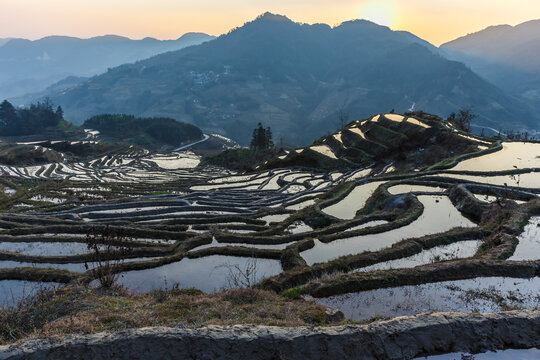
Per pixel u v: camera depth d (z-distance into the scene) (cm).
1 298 1728
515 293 1486
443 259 1997
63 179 7894
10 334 1036
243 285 1838
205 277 1973
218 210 3906
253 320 1059
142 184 6712
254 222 3328
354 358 823
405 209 3009
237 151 13650
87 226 2978
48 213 3697
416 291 1514
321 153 7362
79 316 1112
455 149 5950
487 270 1659
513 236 2103
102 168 11569
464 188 3241
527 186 3378
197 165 13988
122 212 3738
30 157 10938
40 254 2408
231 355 805
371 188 4078
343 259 1958
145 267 2088
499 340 894
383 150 6788
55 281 1906
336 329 868
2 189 5647
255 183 5991
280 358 805
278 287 1683
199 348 810
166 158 16588
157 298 1402
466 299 1432
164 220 3359
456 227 2469
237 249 2339
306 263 2077
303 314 1198
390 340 857
